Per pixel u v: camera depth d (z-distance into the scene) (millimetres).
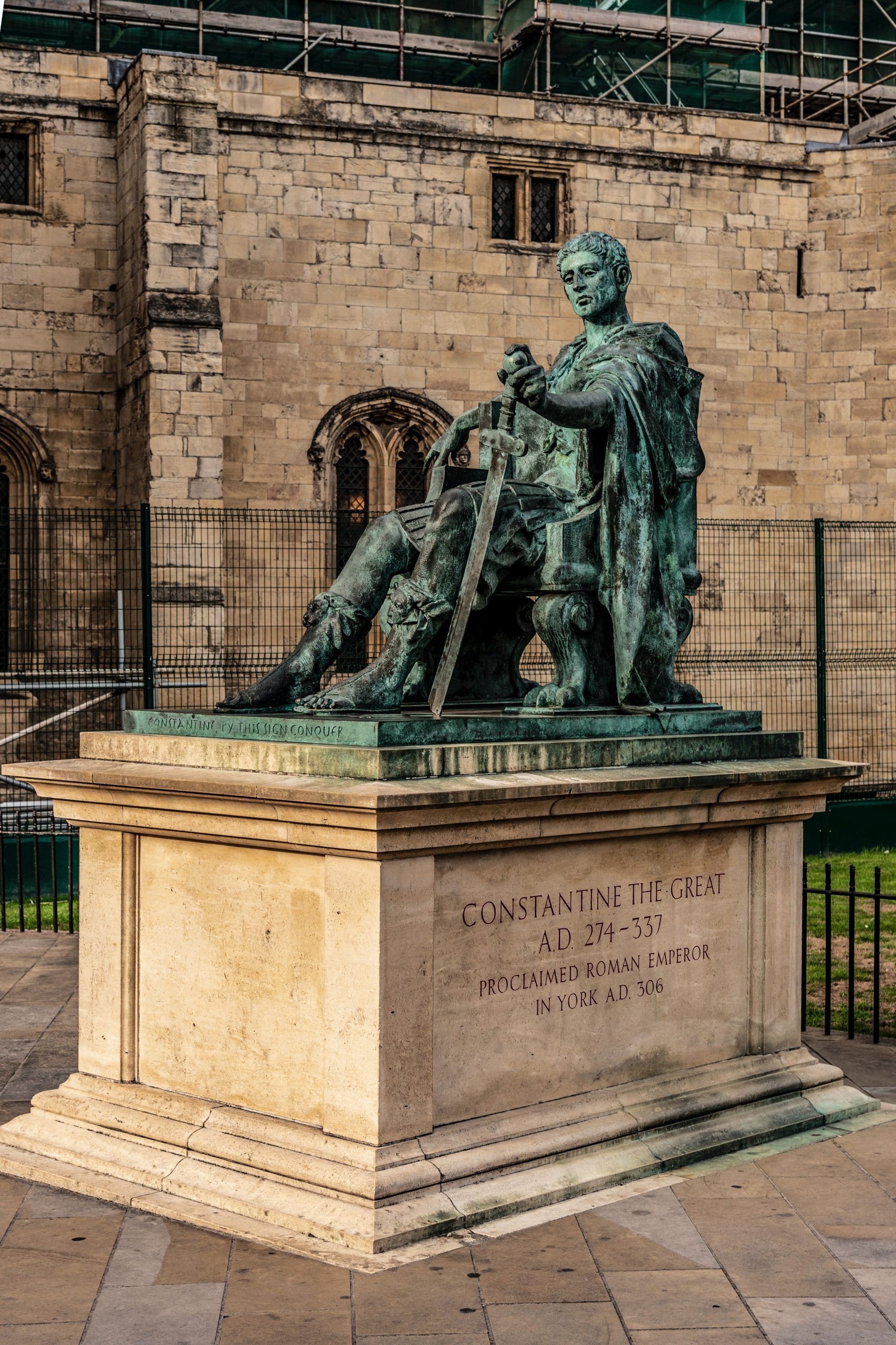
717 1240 6000
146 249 25641
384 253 28609
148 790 6574
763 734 7645
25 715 25734
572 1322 5293
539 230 30094
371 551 7484
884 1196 6508
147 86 25547
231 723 6789
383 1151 5977
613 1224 6137
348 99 28266
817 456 31000
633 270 30078
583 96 32938
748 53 34312
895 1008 11289
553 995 6711
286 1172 6117
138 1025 6996
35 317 27453
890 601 30156
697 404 7887
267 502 27953
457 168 29000
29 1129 7062
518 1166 6352
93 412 27797
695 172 30406
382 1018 5949
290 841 6164
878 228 30516
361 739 6176
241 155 27703
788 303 30938
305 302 28172
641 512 7266
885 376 30547
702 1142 6988
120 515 27109
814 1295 5523
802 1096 7656
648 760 7031
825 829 20172
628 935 7055
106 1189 6449
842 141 33219
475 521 7012
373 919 5934
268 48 32562
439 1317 5305
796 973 7871
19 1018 10188
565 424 6914
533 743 6543
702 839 7406
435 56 33812
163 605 25266
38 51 27359
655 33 32938
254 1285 5547
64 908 16078
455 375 29125
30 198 27641
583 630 7223
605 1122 6746
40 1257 5820
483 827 6211
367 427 28781
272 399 27984
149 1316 5316
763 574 30328
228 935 6586
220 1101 6625
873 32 36781
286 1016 6355
